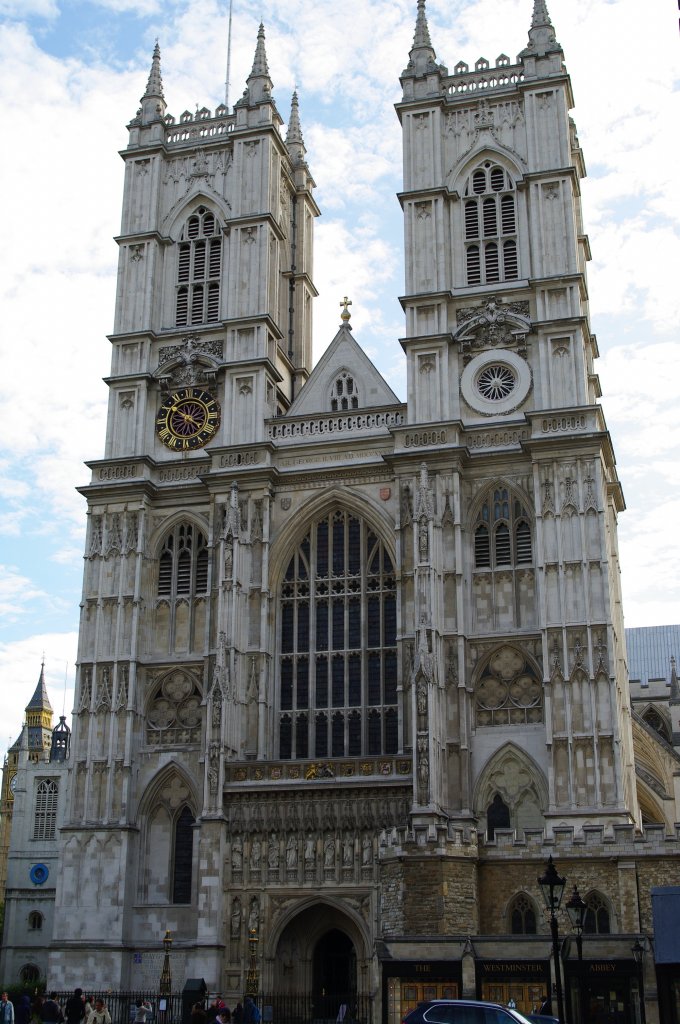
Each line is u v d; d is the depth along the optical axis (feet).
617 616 257.34
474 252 258.98
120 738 237.45
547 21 269.85
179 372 266.16
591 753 212.84
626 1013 143.23
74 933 225.97
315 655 239.71
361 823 211.61
